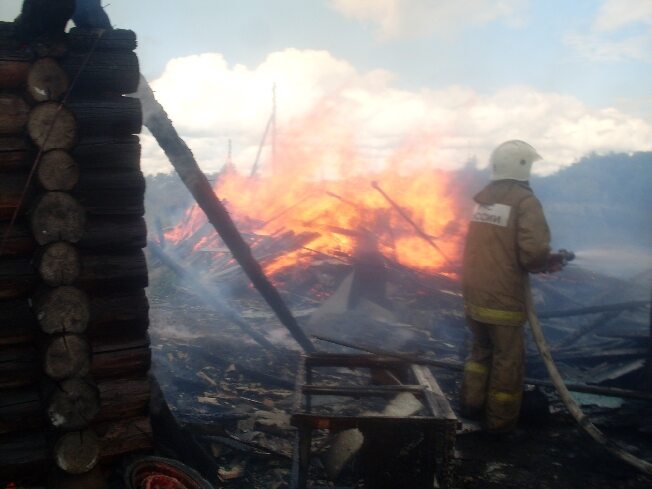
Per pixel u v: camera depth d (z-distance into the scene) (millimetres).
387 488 3098
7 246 2668
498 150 4016
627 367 5215
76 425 2715
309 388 3371
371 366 3902
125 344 2922
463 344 6395
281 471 3615
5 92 2629
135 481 2803
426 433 3008
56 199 2607
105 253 2859
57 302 2641
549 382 4305
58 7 2486
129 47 2797
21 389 2787
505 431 3910
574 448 3857
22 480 2750
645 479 3494
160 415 3244
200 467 3408
